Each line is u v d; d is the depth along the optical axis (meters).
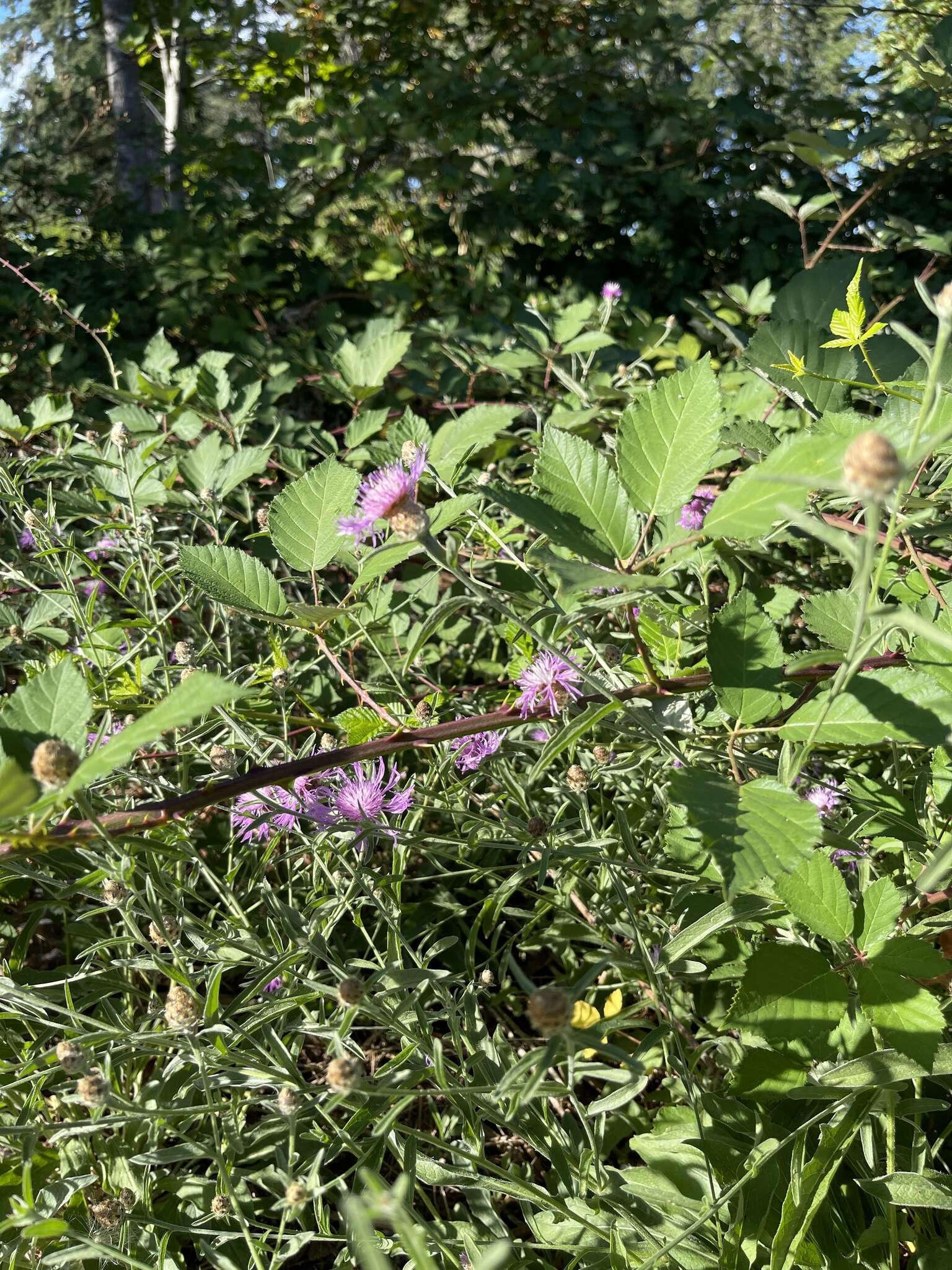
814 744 0.44
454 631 0.85
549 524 0.42
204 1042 0.47
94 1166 0.51
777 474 0.34
